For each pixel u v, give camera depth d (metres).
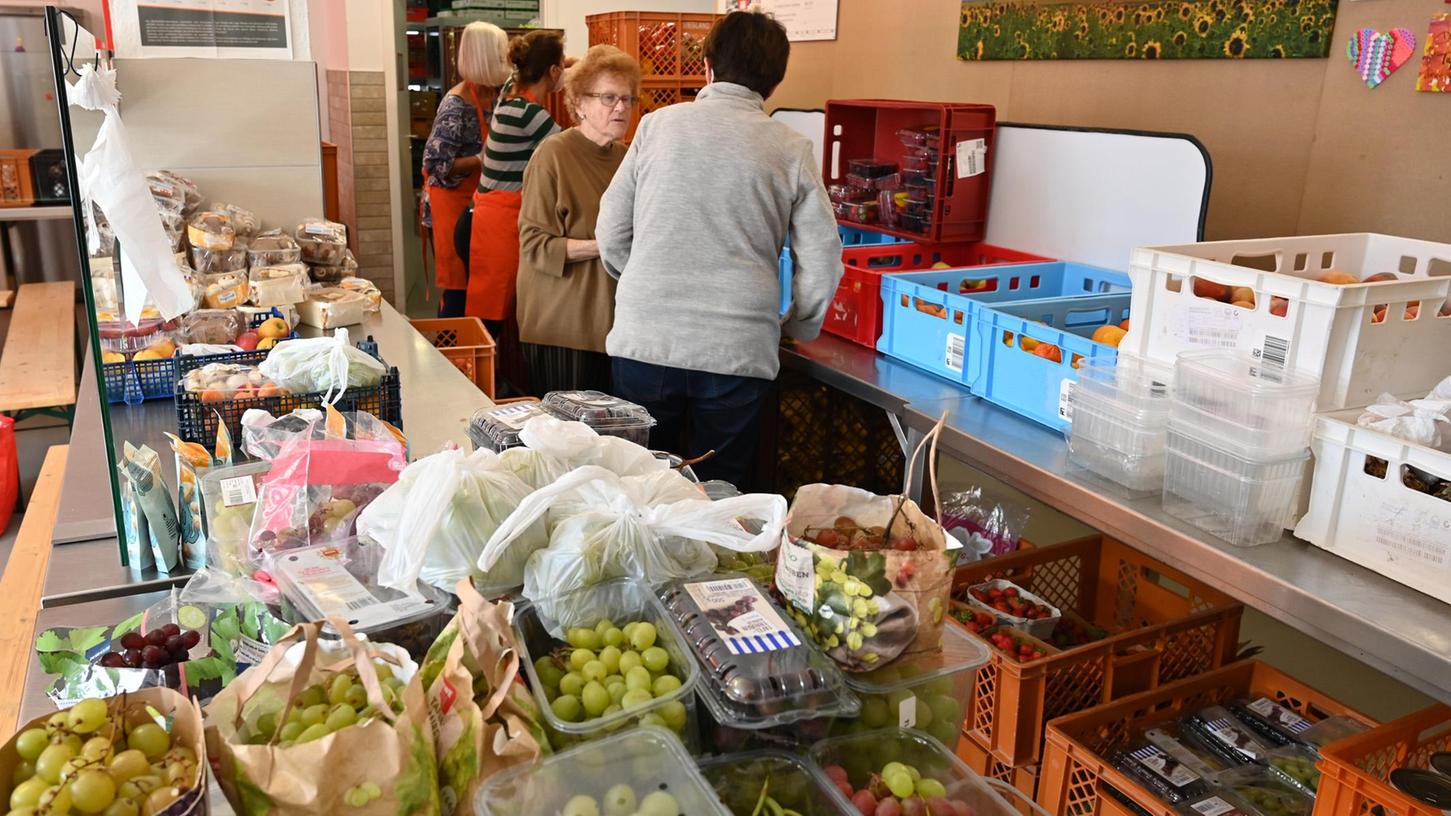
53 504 2.51
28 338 4.04
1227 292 2.07
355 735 0.88
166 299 1.66
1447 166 2.50
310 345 1.88
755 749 1.05
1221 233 3.11
